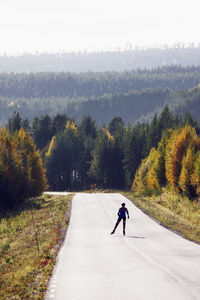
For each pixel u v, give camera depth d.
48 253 26.12
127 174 165.12
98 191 116.56
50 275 19.23
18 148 101.50
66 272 19.66
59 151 184.75
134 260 22.12
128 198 76.19
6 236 48.34
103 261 22.27
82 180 191.50
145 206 60.94
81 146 197.25
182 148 90.94
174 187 89.94
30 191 95.56
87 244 29.42
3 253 34.72
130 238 31.98
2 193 88.19
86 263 21.91
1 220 68.19
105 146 171.75
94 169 171.88
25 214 71.38
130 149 168.25
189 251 25.20
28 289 16.86
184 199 76.12
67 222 43.94
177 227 40.44
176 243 29.06
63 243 30.58
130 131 197.25
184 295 14.36
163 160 102.94
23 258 27.89
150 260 21.88
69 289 16.06
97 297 14.63
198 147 90.62
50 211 64.44
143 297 14.30
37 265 22.47
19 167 91.19
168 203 67.50
